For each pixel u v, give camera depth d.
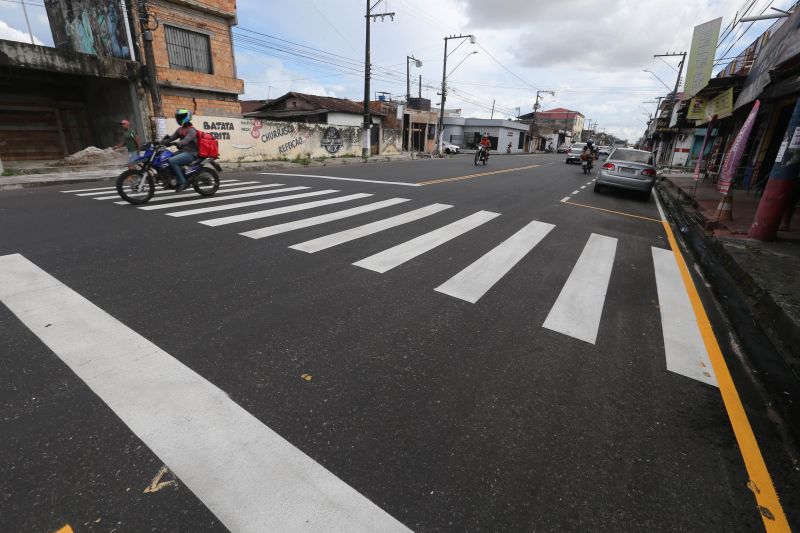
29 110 15.29
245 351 2.90
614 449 2.21
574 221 8.09
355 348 3.02
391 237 6.02
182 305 3.55
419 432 2.24
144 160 7.56
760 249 6.13
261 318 3.39
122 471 1.89
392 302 3.83
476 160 23.97
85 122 17.11
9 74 14.41
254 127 19.44
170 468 1.92
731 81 12.24
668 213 10.39
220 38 18.75
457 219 7.50
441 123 36.38
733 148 8.15
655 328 3.64
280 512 1.74
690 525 1.80
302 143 22.50
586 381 2.80
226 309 3.52
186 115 8.01
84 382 2.48
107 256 4.72
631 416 2.48
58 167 13.55
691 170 27.39
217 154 8.51
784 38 8.33
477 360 2.96
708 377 2.95
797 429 2.49
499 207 9.08
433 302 3.87
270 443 2.10
